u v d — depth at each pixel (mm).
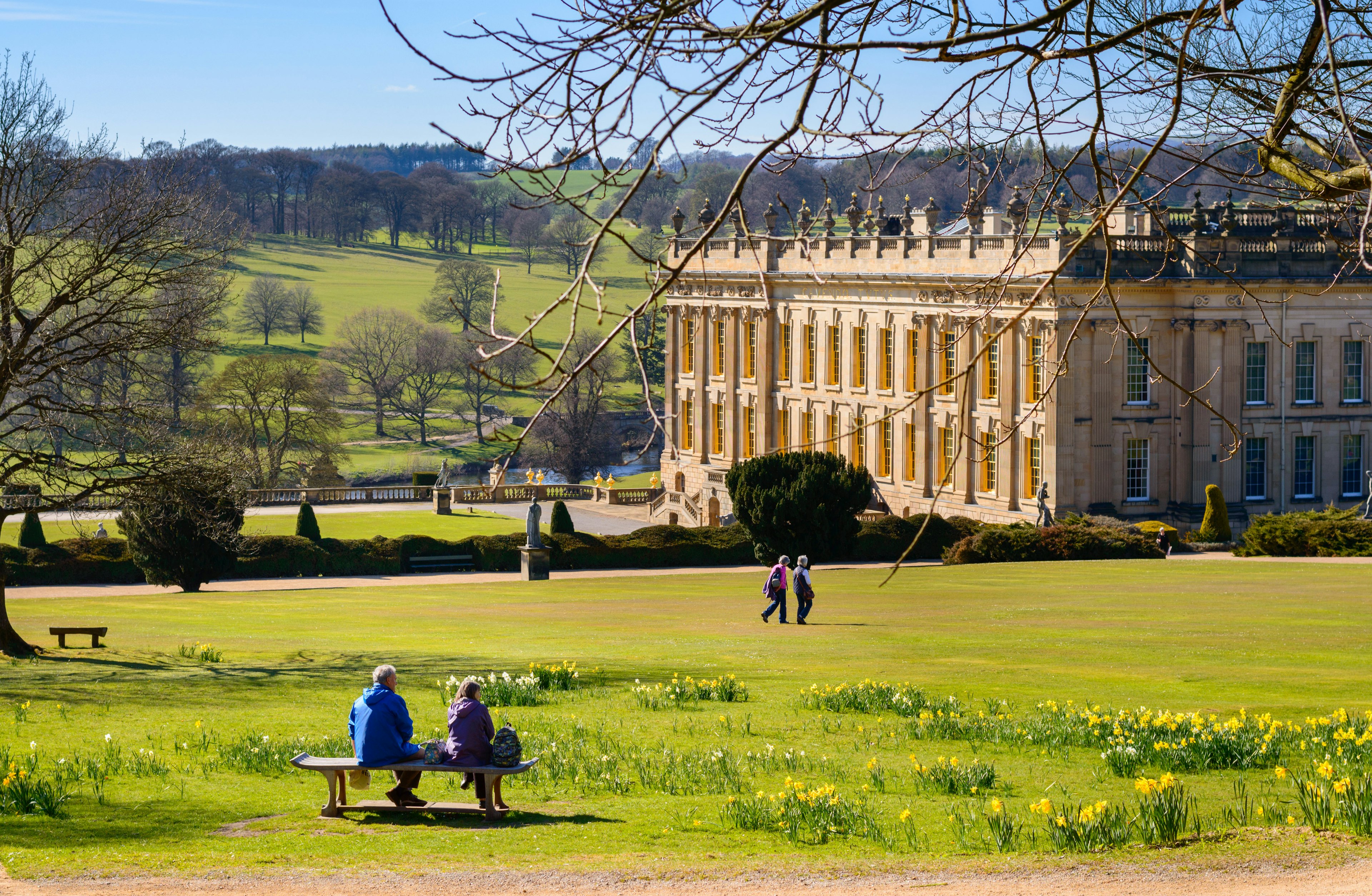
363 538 86312
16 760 18594
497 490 103000
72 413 40250
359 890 12328
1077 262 70438
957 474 81375
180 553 55031
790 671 28391
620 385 151750
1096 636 32688
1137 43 10547
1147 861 12750
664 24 7691
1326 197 10609
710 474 102812
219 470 37562
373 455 164250
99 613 45094
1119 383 74500
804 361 97250
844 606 42812
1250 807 14914
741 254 103062
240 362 126625
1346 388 77812
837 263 92438
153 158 35875
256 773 18078
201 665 30656
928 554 70000
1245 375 76125
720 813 15328
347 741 19609
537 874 12852
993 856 13227
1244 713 19938
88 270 34031
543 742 19656
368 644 34688
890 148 9266
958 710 22438
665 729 21094
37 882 12539
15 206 33875
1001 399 76438
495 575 66750
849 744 19891
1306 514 61969
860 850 13688
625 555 70125
